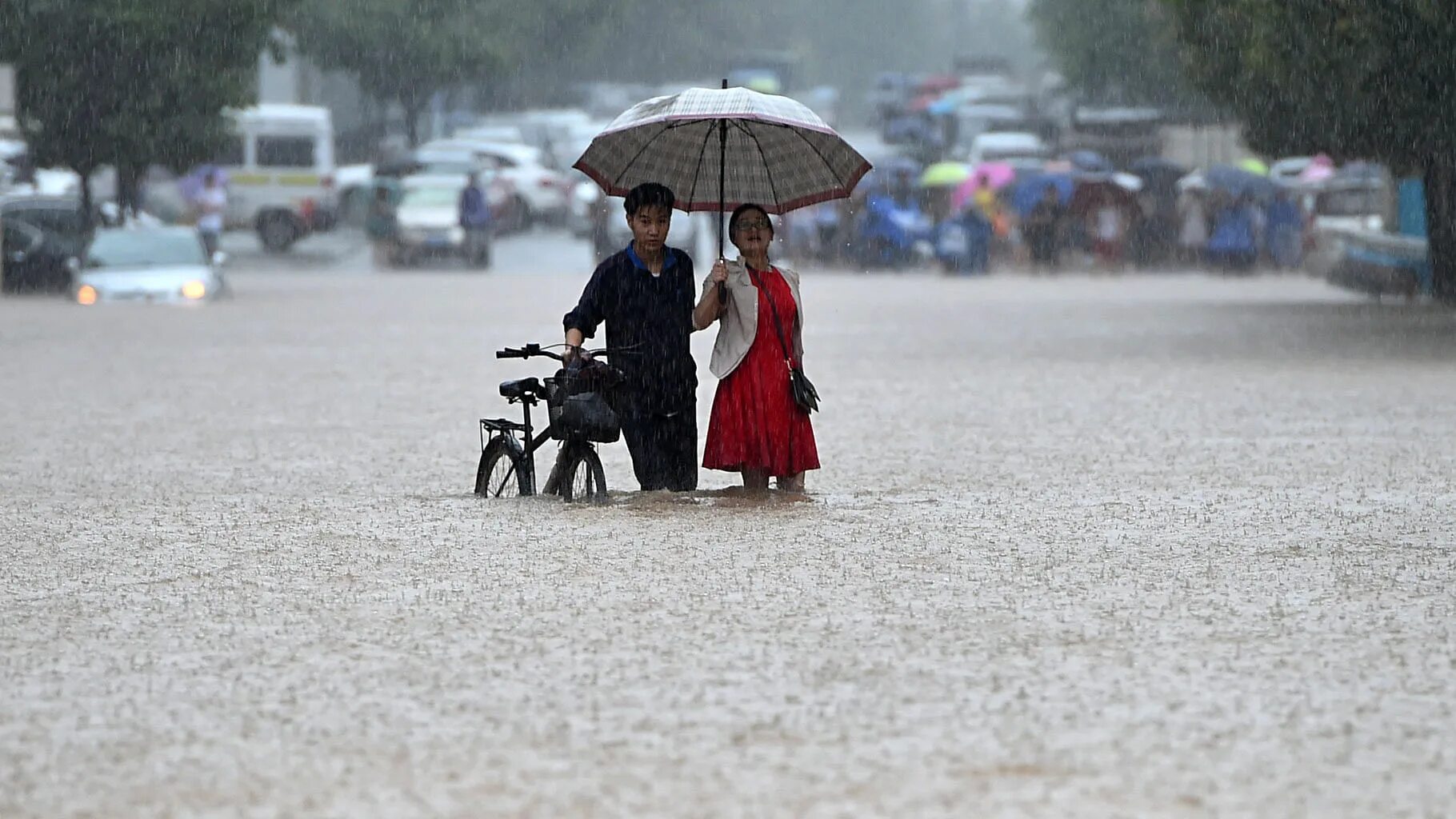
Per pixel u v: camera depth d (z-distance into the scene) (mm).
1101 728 21969
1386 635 26734
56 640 26812
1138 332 94625
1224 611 28375
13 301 123125
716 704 23078
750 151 40000
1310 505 39312
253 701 23391
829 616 28047
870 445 50938
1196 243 164000
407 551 33719
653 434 39719
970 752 21062
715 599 29266
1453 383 66750
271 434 54219
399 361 79062
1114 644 26203
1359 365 74938
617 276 38938
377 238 169250
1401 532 35719
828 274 163125
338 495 41812
